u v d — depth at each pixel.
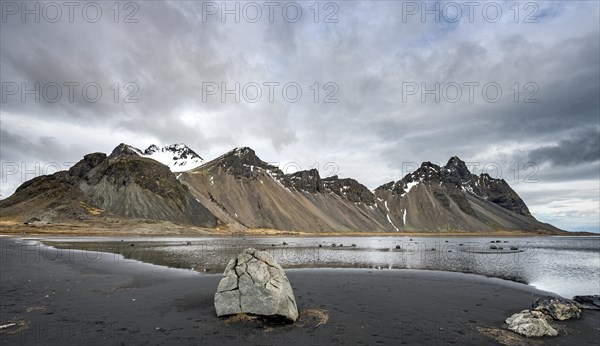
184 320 18.28
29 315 18.53
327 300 23.50
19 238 98.69
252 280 19.30
